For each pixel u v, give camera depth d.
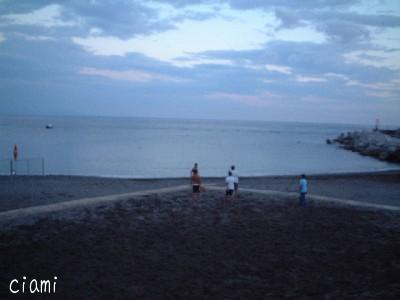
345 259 12.10
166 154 59.41
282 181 31.81
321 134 159.50
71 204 16.09
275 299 9.52
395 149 56.97
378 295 9.23
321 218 16.06
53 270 10.80
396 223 15.53
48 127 128.50
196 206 17.02
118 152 59.75
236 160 54.03
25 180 29.06
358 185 30.44
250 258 12.12
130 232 13.73
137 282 10.38
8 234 12.80
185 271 11.12
